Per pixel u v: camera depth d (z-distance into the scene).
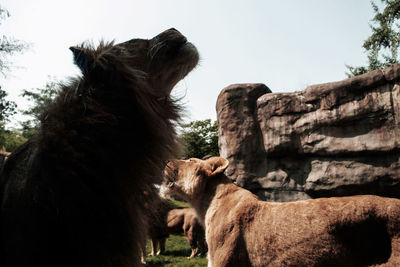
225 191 4.29
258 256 3.65
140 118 1.46
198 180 4.38
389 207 3.21
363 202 3.38
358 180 8.06
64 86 1.46
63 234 1.18
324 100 8.79
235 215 3.92
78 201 1.19
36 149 1.27
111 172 1.31
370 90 8.19
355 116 8.24
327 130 8.70
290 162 9.35
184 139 1.95
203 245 11.62
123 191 1.34
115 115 1.37
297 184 9.14
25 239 1.15
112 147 1.33
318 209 3.56
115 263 1.28
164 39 1.89
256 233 3.74
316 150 8.80
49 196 1.17
